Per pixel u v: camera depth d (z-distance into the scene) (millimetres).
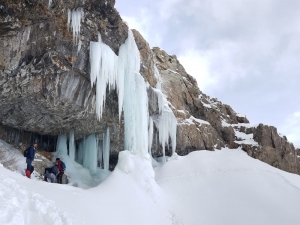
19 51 9977
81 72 11852
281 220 13086
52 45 10586
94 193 10023
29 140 14602
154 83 18906
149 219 10367
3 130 13438
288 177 18312
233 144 23000
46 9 9719
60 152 15078
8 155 12039
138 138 14438
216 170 17562
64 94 11688
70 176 13961
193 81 26047
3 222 5418
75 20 10820
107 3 11633
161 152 19438
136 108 14547
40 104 11844
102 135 15836
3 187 6668
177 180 16125
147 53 18500
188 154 20078
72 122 14008
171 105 20828
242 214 13227
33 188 7648
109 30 12430
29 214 6164
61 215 6656
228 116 25656
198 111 24094
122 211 9688
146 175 13227
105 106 14016
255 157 21516
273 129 23203
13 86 10719
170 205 12820
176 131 20141
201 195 14625
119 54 13484
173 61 25781
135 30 17859
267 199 14680
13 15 9320
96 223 7594
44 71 10891
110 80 12633
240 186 15719
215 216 12945
